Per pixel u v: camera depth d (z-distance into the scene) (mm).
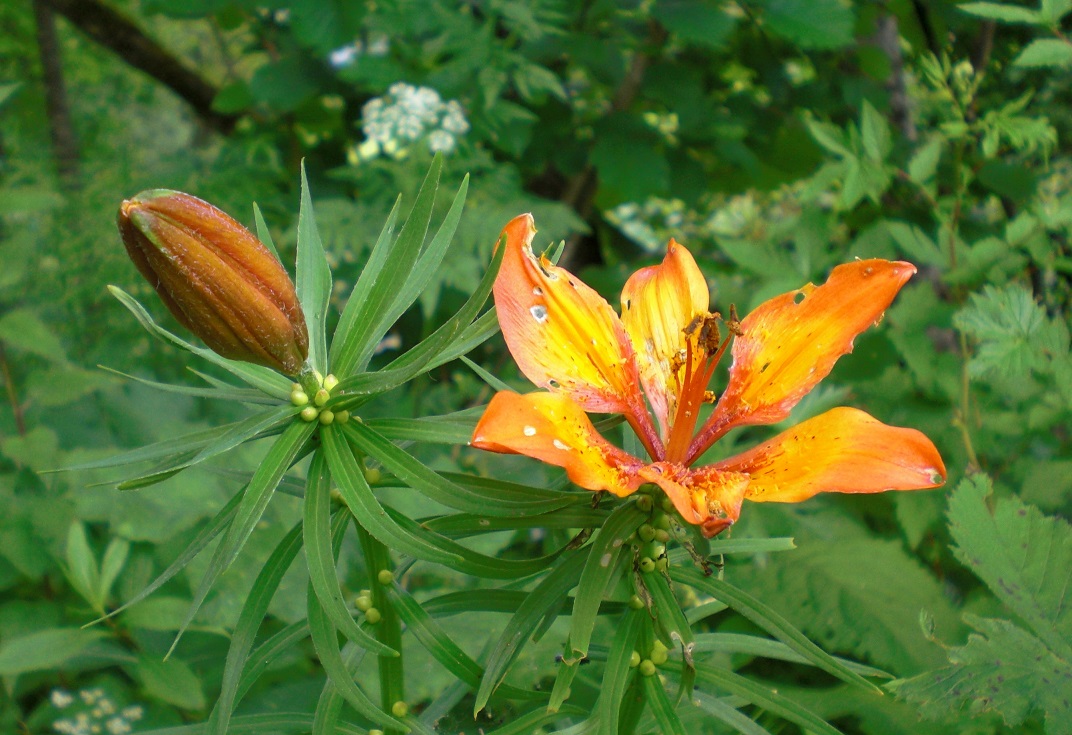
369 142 907
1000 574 475
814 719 363
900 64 1110
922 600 570
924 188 732
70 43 1400
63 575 644
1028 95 725
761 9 998
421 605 386
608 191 1195
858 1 1065
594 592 344
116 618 582
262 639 605
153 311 892
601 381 378
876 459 349
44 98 1326
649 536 357
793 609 571
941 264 712
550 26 954
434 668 557
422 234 373
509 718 480
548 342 373
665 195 1063
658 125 1202
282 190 1097
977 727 490
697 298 402
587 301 381
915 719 517
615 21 1076
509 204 894
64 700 579
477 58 918
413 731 392
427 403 870
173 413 816
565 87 1099
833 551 589
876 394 691
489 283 342
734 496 355
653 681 372
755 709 523
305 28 921
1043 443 694
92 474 667
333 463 358
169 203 338
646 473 335
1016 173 927
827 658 350
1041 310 565
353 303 385
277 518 646
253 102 1127
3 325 673
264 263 351
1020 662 448
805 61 1118
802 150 1145
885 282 382
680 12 965
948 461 658
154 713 596
